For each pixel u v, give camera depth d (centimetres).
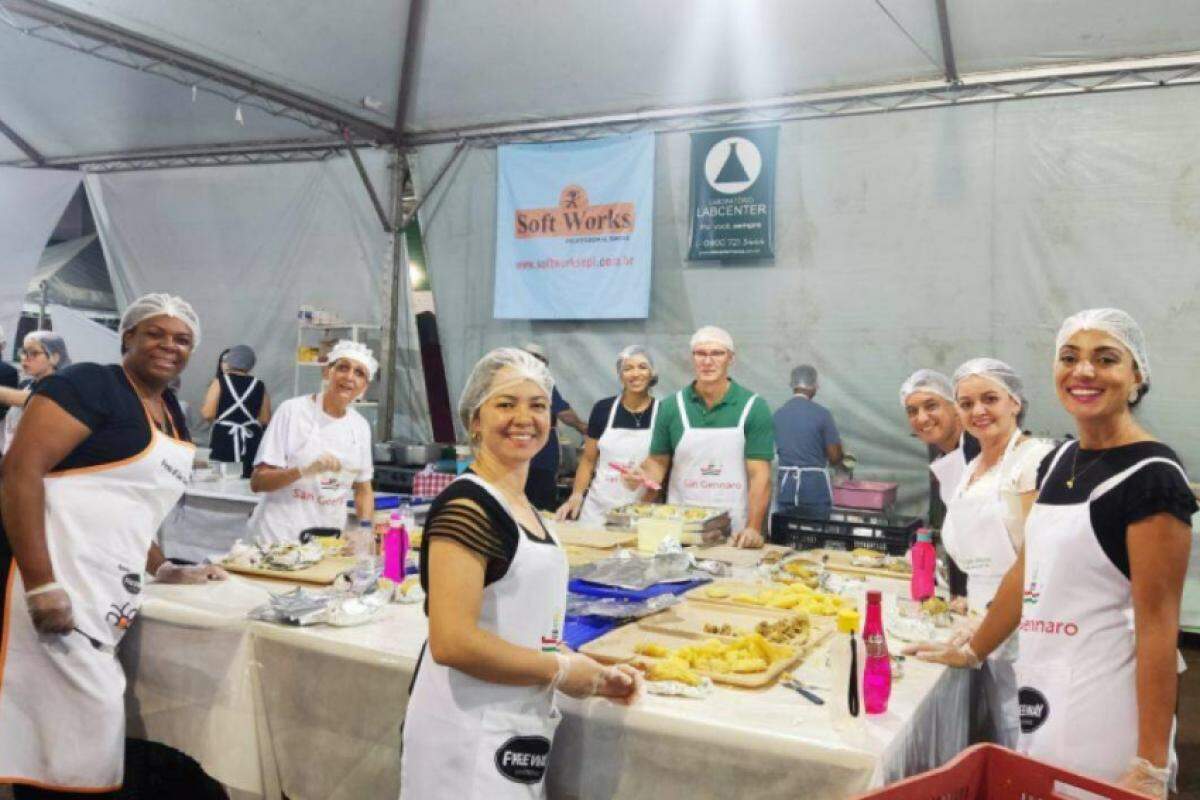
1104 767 193
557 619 190
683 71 624
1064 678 198
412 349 768
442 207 754
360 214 779
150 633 270
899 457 622
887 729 183
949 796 171
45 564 243
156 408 274
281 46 613
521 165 709
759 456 414
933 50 566
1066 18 525
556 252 700
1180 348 548
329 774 237
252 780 250
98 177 885
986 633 232
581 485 476
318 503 382
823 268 636
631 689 195
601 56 620
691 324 675
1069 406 198
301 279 806
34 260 887
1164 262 551
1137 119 554
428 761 180
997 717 269
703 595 285
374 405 776
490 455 190
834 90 619
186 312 266
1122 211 560
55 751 250
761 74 615
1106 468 194
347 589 283
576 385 712
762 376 656
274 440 379
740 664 213
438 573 171
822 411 575
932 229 606
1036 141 578
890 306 619
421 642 235
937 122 602
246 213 827
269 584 303
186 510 556
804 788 174
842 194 629
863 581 320
